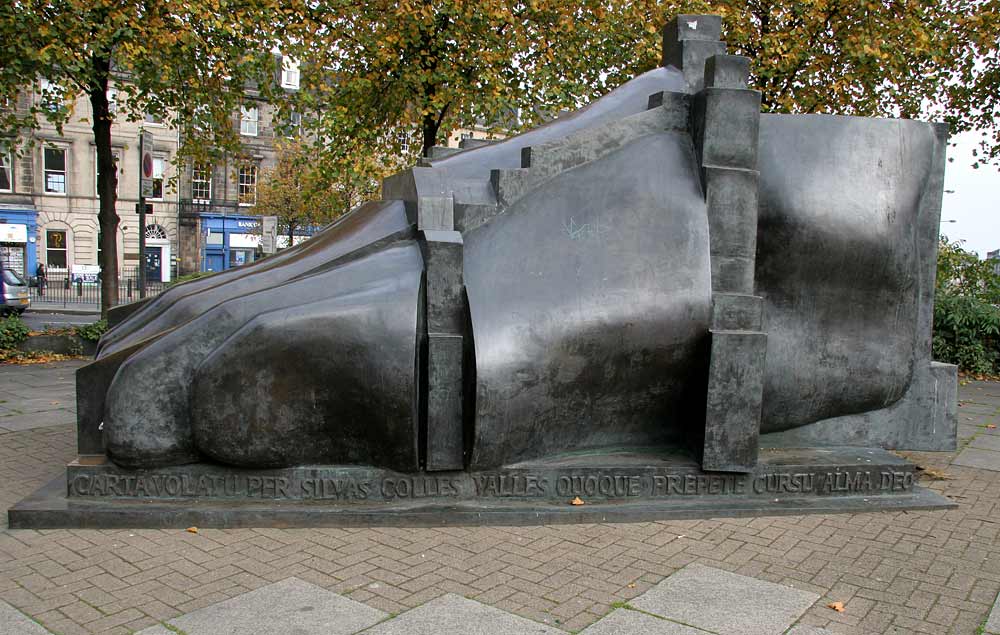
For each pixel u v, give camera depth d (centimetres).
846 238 509
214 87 1238
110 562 389
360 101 1276
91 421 482
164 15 1071
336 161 1262
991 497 535
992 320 1180
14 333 1180
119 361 480
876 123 526
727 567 398
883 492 511
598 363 479
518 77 1303
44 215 3603
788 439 543
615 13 1330
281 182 2989
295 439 452
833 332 526
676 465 491
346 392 447
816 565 403
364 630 320
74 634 313
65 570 379
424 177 511
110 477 456
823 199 507
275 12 1170
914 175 529
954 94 1509
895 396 541
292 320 441
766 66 1312
